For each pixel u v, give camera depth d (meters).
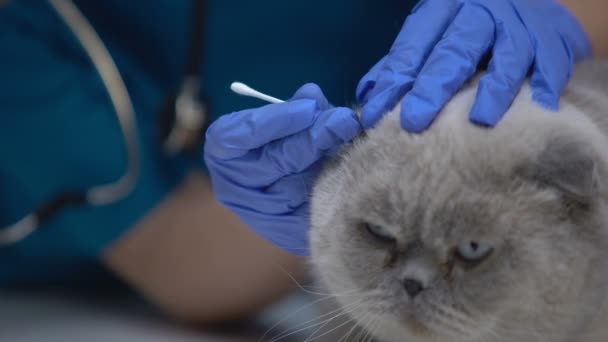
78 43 1.15
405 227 0.90
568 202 0.91
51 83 1.15
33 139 1.14
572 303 0.92
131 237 1.18
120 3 1.19
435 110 0.93
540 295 0.91
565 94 0.98
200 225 1.18
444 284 0.91
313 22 1.21
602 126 0.96
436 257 0.90
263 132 0.97
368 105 0.96
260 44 1.21
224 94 1.21
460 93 0.95
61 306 1.17
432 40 0.99
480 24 0.98
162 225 1.19
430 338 0.92
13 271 1.19
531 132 0.91
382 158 0.92
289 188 1.01
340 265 0.95
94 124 1.15
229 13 1.19
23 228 1.15
